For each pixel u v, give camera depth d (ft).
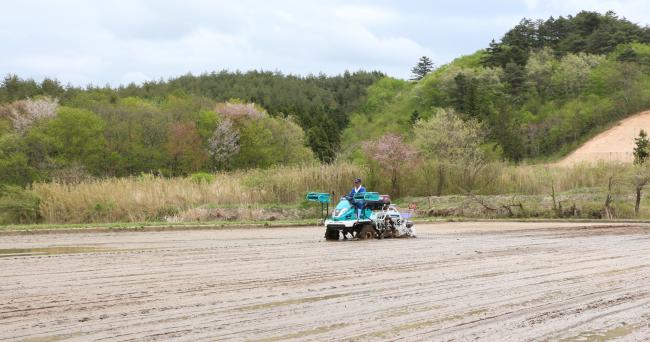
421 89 389.39
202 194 101.65
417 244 58.39
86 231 72.59
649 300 31.30
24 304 29.40
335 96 466.70
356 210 63.87
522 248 54.70
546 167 136.15
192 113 217.97
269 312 27.94
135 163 179.11
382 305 29.58
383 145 128.26
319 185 117.39
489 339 23.94
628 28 438.81
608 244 58.49
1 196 88.84
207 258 46.91
